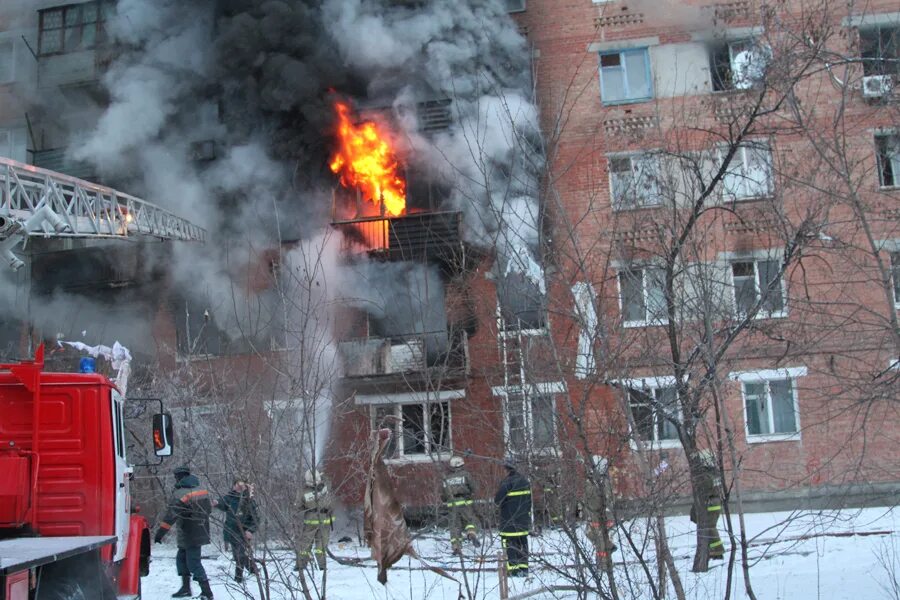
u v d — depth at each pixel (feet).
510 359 23.27
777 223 29.73
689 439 23.00
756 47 33.14
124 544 26.55
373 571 37.47
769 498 55.57
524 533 27.22
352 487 43.93
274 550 27.12
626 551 24.31
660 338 24.86
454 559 32.35
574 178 54.34
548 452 21.74
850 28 32.81
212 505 32.37
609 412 22.06
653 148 37.24
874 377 25.31
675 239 25.52
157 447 27.94
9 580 16.84
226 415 24.40
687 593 24.18
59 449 24.56
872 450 55.01
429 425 25.50
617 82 64.13
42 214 39.09
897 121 30.45
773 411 56.24
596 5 65.41
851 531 41.42
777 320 29.96
